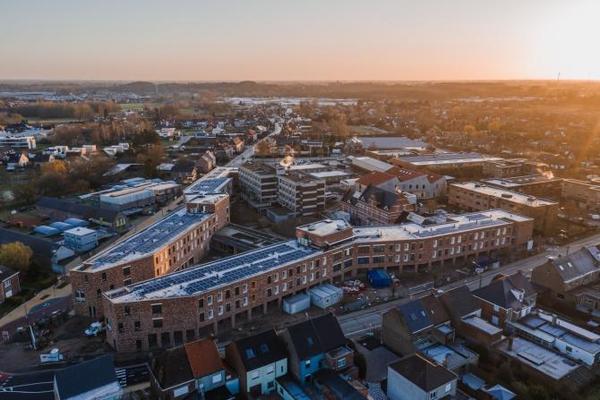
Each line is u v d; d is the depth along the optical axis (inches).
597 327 3991.1
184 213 6033.5
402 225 5590.6
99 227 6574.8
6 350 3688.5
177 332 3799.2
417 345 3555.6
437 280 4926.2
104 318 4042.8
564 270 4547.2
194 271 4212.6
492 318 3971.5
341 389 3048.7
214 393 3048.7
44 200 7352.4
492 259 5447.8
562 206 7544.3
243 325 4067.4
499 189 7436.0
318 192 7347.4
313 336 3292.3
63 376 2856.8
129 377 3326.8
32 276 5012.3
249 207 7834.6
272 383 3218.5
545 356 3521.2
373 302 4466.0
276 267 4293.8
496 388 3070.9
